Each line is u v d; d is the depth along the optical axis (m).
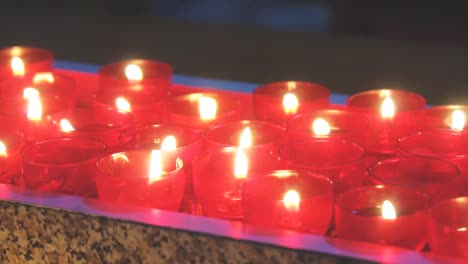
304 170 1.14
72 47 3.40
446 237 1.06
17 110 1.33
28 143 1.27
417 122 1.26
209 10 3.98
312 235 1.05
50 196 1.13
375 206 1.11
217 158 1.18
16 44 3.42
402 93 1.32
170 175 1.14
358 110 1.29
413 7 3.60
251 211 1.10
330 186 1.11
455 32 3.52
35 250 1.12
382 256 1.03
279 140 1.21
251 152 1.18
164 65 1.43
